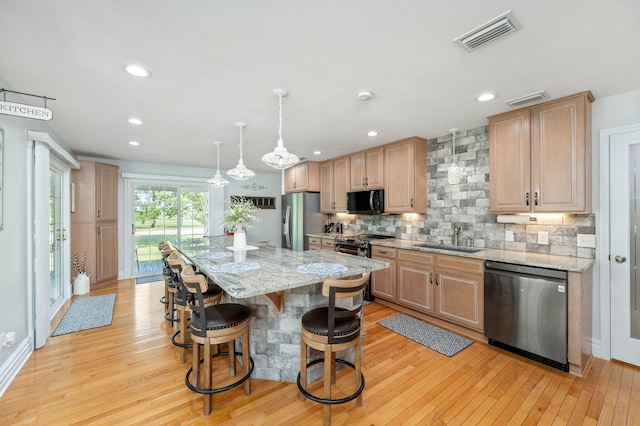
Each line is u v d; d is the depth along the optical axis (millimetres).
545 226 2852
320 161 5512
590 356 2486
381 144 4184
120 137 3707
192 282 1752
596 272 2516
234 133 3537
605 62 1883
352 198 4645
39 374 2207
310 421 1740
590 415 1784
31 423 1700
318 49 1734
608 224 2455
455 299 2979
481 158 3355
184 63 1886
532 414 1799
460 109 2734
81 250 4480
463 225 3527
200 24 1491
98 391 2004
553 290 2258
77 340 2803
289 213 5926
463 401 1922
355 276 2299
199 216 6086
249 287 1628
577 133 2373
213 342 1798
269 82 2168
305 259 2533
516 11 1404
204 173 6098
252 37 1611
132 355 2512
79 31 1536
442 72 2023
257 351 2182
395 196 4016
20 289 2373
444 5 1365
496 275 2605
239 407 1853
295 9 1384
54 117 2922
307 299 2125
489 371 2273
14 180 2291
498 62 1887
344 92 2346
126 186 5258
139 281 5082
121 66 1918
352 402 1907
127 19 1444
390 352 2578
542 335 2322
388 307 3768
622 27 1512
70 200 4227
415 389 2051
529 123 2650
